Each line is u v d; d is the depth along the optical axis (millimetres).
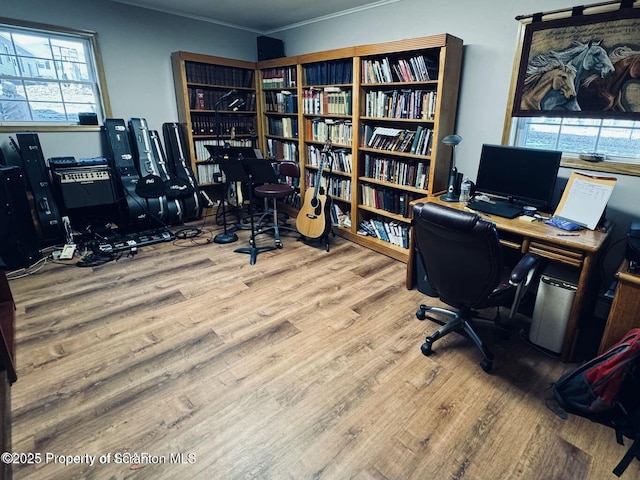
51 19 3301
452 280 1811
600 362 1543
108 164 3707
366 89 3314
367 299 2609
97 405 1643
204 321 2314
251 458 1400
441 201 2646
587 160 2268
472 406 1664
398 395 1725
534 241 2006
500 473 1353
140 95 3982
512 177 2381
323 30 4008
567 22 2176
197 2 3562
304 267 3139
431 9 2928
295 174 3996
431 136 2854
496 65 2594
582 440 1493
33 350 2012
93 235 3709
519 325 2336
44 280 2842
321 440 1480
